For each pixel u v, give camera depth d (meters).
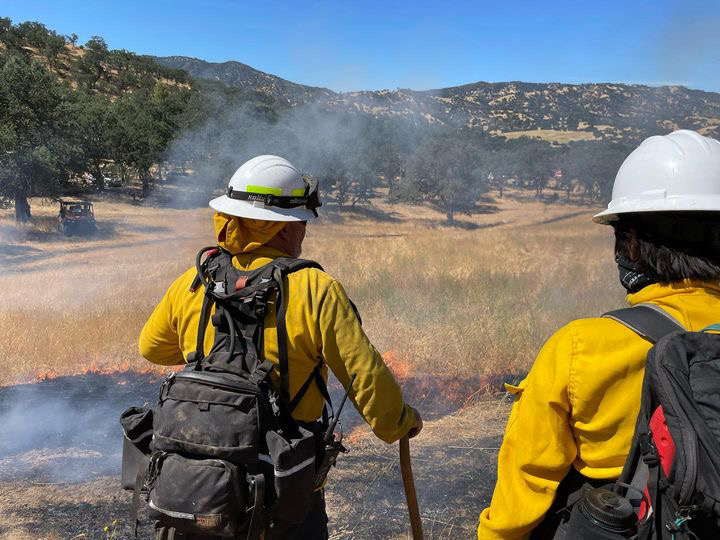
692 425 0.96
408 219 70.56
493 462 3.96
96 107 73.50
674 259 1.17
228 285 1.64
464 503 3.43
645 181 1.22
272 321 1.59
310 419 1.67
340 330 1.58
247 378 1.54
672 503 1.01
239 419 1.47
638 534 1.05
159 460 1.51
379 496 3.52
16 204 45.62
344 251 19.34
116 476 3.99
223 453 1.45
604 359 1.13
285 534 1.60
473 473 3.79
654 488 1.04
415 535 1.86
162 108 85.44
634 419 1.12
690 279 1.17
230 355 1.58
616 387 1.13
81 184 72.06
